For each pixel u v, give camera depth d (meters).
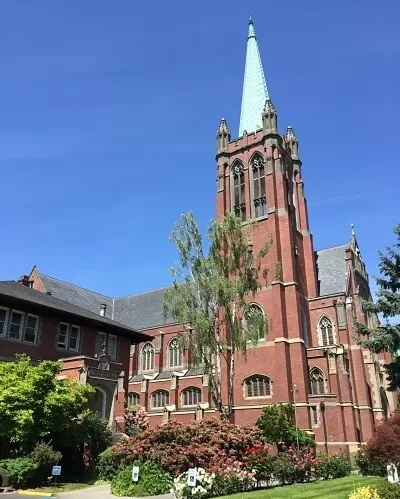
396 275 34.78
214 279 39.69
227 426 25.42
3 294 32.91
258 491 21.19
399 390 41.47
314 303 58.12
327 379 48.84
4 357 33.59
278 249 55.09
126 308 79.75
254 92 68.94
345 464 30.73
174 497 20.31
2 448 27.48
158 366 68.00
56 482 25.11
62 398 26.89
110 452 27.22
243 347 39.47
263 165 61.09
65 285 68.44
